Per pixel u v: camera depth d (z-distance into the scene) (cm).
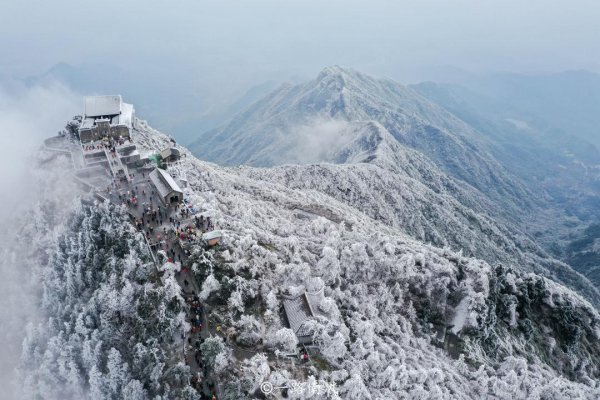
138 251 10894
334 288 12325
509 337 14212
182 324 9156
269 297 10325
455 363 11862
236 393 7831
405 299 13575
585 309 16638
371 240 15375
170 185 13175
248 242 11881
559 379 12062
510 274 15788
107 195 13562
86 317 9775
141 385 8225
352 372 9250
